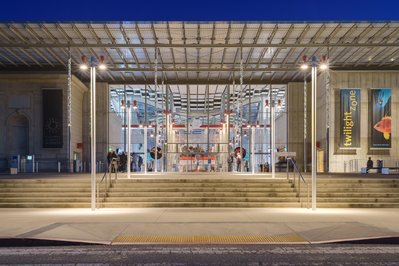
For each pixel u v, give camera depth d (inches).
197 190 754.2
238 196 732.0
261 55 1434.5
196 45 1280.8
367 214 582.6
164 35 1266.0
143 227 461.1
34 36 1254.9
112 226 466.6
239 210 639.1
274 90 1803.6
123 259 331.3
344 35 1254.3
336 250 362.6
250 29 1213.7
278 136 1839.3
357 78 1526.8
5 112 1547.7
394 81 1528.1
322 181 780.0
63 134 1541.6
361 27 1186.0
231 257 337.1
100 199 716.7
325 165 1525.6
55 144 1537.9
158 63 1528.1
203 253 351.3
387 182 773.3
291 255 343.6
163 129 1643.7
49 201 717.9
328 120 1466.5
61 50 1369.3
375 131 1507.1
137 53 1424.7
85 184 778.2
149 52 1408.7
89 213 601.3
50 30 1210.0
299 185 747.4
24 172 1472.7
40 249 372.2
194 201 714.8
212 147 1785.2
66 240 392.5
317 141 1658.5
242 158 1523.1
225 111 1788.9
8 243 390.6
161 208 677.9
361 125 1514.5
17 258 336.5
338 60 1478.8
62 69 1566.2
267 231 439.2
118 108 1775.3
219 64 1550.2
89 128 1711.4
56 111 1544.0
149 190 753.6
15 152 1565.0
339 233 423.8
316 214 581.6
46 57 1453.0
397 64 1505.9
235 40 1316.4
